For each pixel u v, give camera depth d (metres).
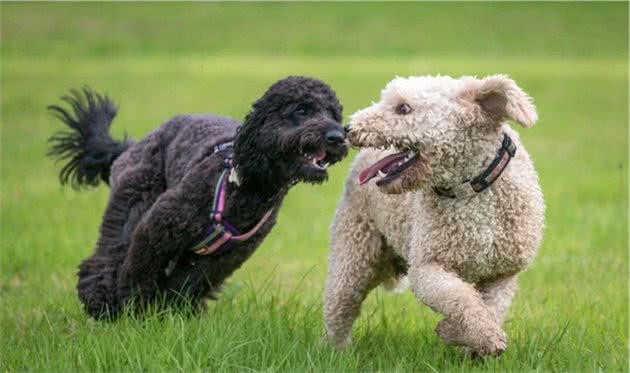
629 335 9.78
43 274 13.50
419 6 69.06
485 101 8.23
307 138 8.98
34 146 26.19
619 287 12.24
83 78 40.72
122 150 11.91
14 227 16.56
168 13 64.31
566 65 47.12
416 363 8.84
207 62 47.88
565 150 26.08
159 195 10.34
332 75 41.31
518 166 8.55
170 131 10.50
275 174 9.38
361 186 9.55
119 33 57.09
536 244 8.66
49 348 9.09
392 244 9.37
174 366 8.38
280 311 9.84
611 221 16.75
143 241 9.66
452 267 8.53
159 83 39.56
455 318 7.97
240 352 8.67
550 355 8.95
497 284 8.73
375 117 8.34
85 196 19.77
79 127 12.17
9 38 53.84
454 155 8.23
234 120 10.55
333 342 9.56
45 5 64.12
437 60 48.03
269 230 10.06
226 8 67.31
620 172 22.06
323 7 68.69
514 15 65.31
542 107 34.94
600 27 61.44
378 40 56.75
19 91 36.38
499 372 8.47
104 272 10.42
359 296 9.77
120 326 9.52
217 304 10.42
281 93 9.33
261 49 53.81
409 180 8.28
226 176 9.45
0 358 9.00
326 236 16.28
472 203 8.36
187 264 10.05
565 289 12.13
